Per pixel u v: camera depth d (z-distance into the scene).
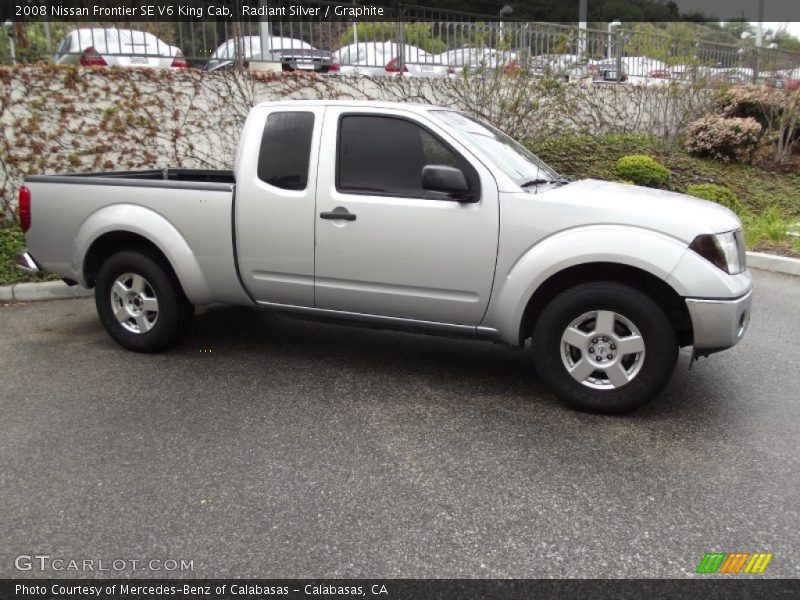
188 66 10.52
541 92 13.31
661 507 3.29
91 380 4.95
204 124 10.34
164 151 10.11
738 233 4.35
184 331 5.54
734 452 3.85
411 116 4.64
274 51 11.18
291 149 4.89
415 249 4.55
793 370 5.20
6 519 3.18
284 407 4.48
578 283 4.42
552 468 3.66
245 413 4.37
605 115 15.66
